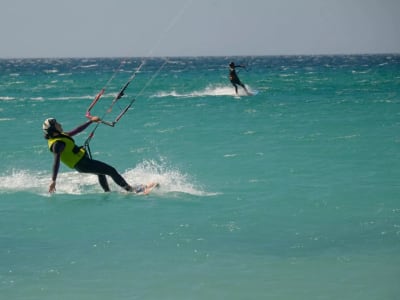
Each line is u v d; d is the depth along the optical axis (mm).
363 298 18500
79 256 22422
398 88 114625
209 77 183250
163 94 104312
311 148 44875
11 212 28609
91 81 166500
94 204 30000
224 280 20047
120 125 60406
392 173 36125
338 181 34250
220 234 24969
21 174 37281
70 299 18625
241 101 87750
